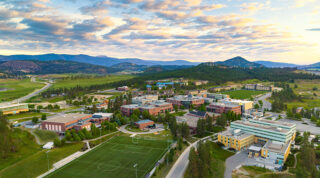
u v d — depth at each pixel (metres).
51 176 151.75
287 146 188.00
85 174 154.25
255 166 163.38
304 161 159.50
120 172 157.25
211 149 189.62
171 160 168.62
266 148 183.00
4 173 153.88
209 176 148.88
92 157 181.75
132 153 189.25
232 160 175.50
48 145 199.00
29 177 150.12
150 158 179.38
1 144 179.62
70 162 173.00
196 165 144.00
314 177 138.50
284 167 161.88
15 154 179.88
